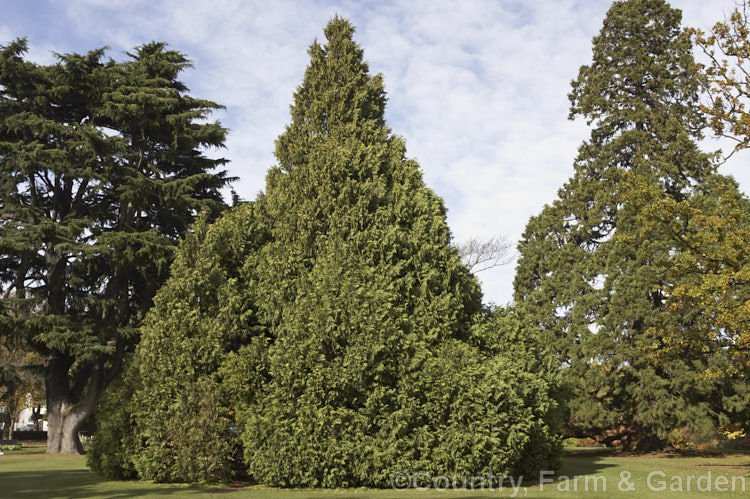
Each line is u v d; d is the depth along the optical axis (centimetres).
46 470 1686
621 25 2805
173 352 1274
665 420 2184
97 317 2588
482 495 1025
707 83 1327
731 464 1780
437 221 1401
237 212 1492
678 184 2545
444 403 1136
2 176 2420
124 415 1330
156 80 2627
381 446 1110
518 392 1204
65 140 2498
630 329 2308
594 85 2828
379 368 1131
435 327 1277
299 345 1159
